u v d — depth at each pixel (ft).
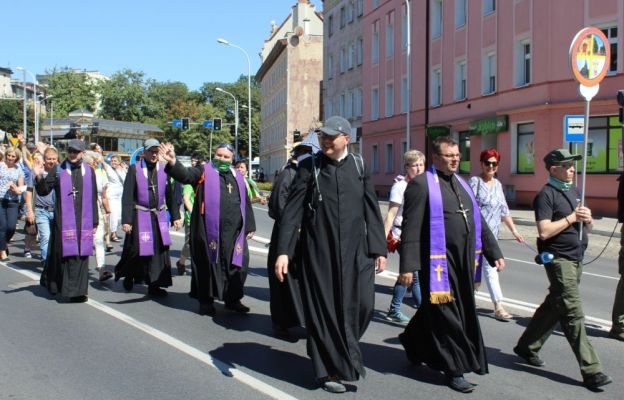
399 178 25.27
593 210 77.97
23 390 16.55
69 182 27.12
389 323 24.23
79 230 26.86
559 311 17.53
